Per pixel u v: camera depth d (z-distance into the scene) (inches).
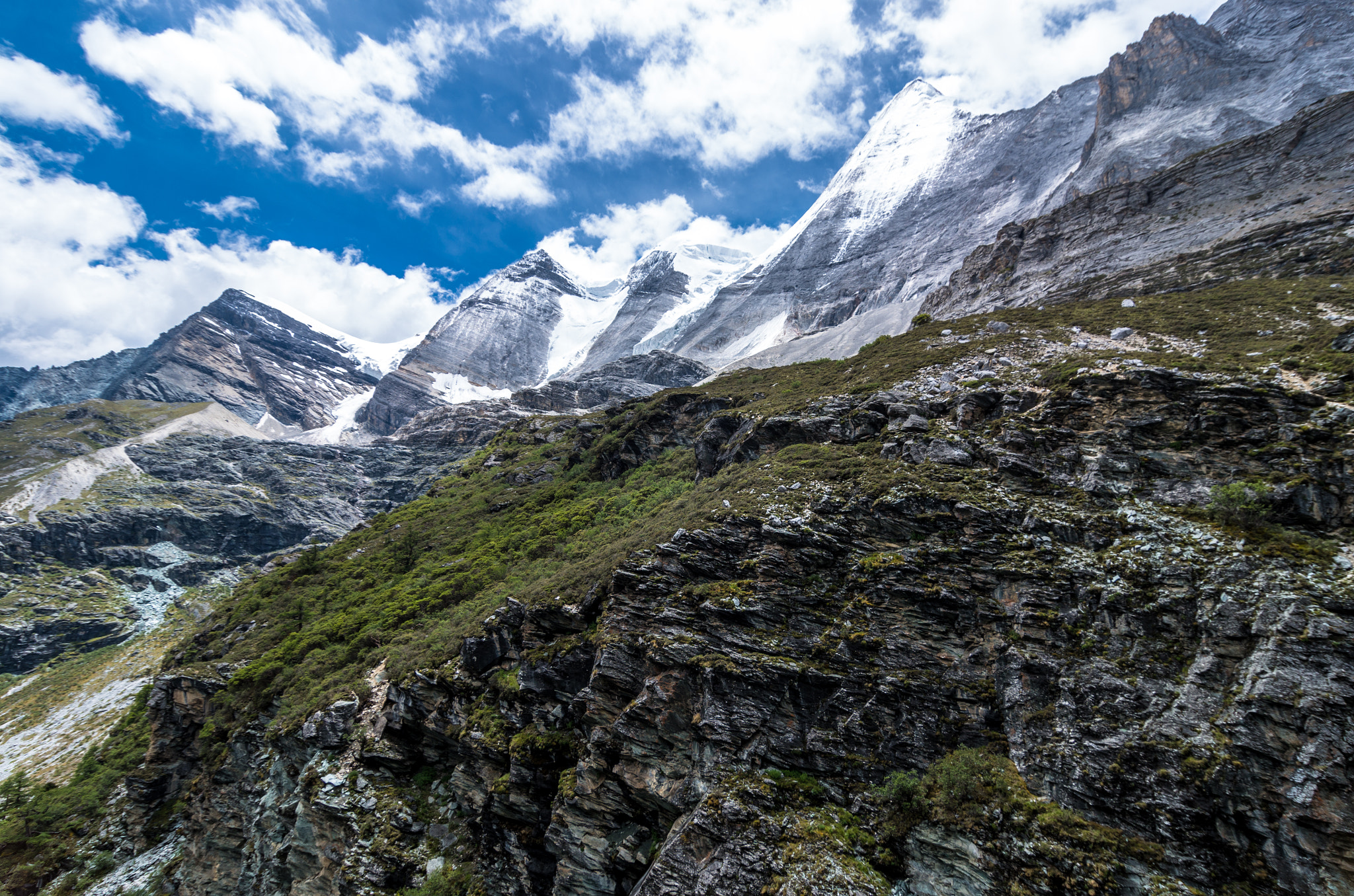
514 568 2381.9
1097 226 4362.7
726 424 2263.8
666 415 3223.4
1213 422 1173.7
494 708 1497.3
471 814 1466.5
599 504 2783.0
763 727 1080.2
